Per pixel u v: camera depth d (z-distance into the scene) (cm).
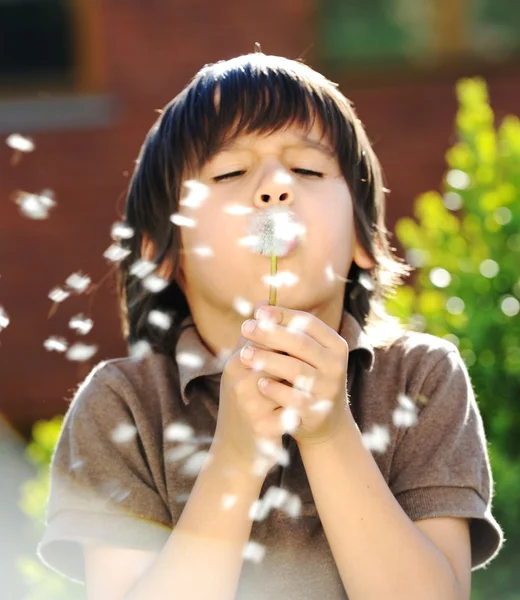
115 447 294
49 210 1060
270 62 319
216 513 260
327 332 258
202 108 306
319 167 303
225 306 291
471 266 525
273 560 281
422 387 302
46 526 297
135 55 1060
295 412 252
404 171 1073
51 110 1062
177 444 290
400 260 371
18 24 1080
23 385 1048
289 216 272
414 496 286
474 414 305
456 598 270
